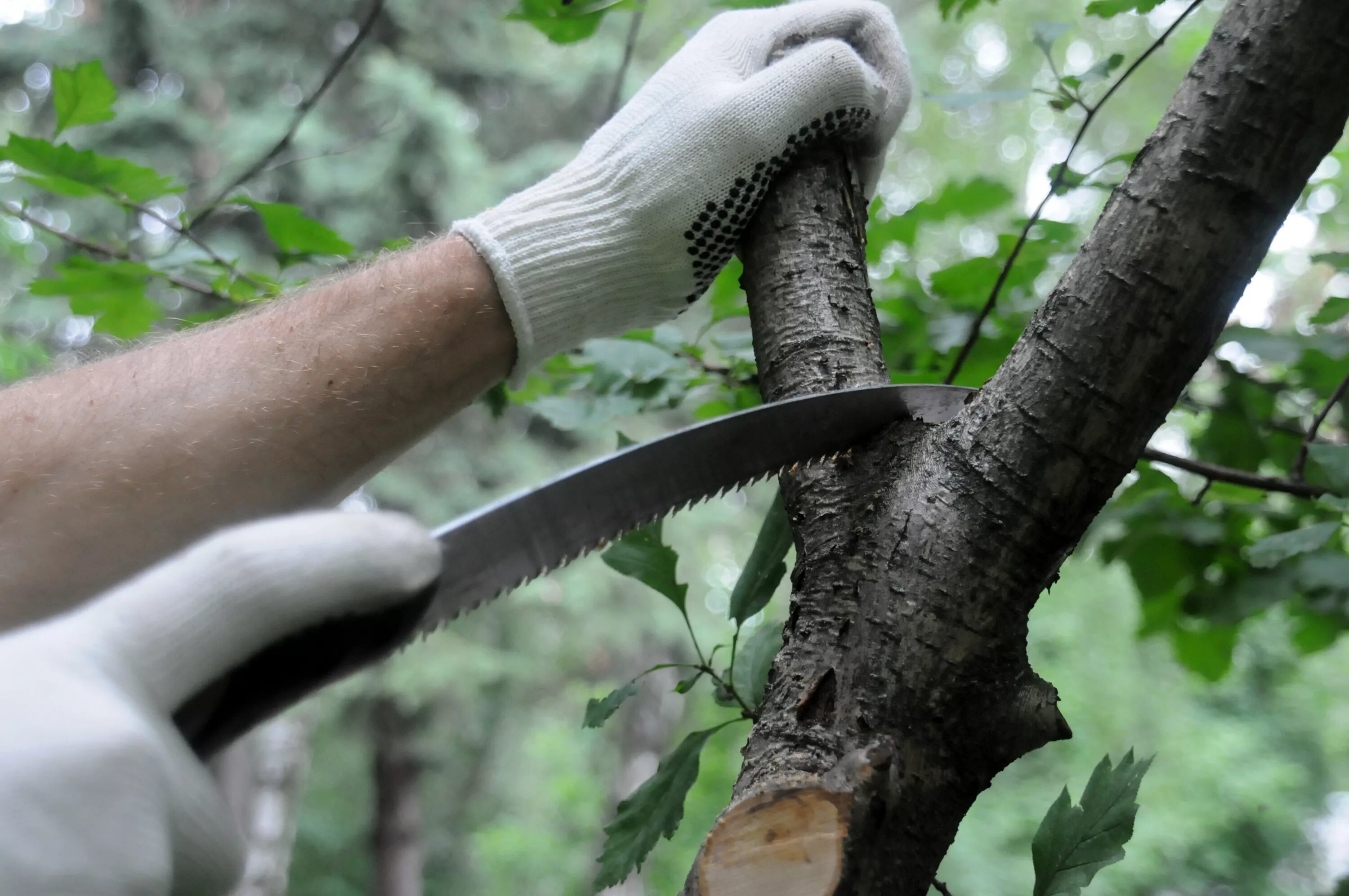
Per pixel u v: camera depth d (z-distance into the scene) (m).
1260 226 0.88
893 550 0.95
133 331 1.87
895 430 1.07
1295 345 1.77
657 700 9.80
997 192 1.77
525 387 2.05
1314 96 0.86
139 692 0.51
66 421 1.11
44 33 7.90
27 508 1.06
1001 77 8.91
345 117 8.27
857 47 1.43
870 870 0.84
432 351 1.25
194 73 7.93
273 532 0.56
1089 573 6.79
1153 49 1.42
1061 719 0.93
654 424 8.02
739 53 1.38
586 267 1.31
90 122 1.70
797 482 1.07
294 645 0.56
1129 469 0.91
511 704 10.30
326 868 12.24
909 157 9.37
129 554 1.07
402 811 10.11
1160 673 6.85
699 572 9.23
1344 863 1.95
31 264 3.34
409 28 8.19
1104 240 0.91
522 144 9.15
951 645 0.91
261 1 8.03
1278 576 1.88
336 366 1.20
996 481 0.92
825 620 0.96
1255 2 0.89
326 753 12.12
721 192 1.29
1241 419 1.95
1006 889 6.30
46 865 0.44
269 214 1.71
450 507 8.12
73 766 0.46
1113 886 6.45
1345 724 6.94
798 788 0.81
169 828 0.49
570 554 0.96
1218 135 0.87
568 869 8.52
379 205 7.49
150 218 1.88
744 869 0.79
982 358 1.80
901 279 1.92
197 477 1.11
